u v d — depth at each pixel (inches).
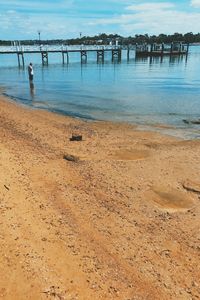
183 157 635.5
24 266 312.5
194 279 333.4
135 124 904.9
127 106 1150.3
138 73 2372.0
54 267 319.0
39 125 863.7
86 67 2896.2
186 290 318.0
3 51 2773.1
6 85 1733.5
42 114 1010.1
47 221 389.4
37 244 345.1
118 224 411.2
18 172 495.2
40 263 319.6
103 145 707.4
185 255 366.9
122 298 297.6
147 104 1186.0
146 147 697.6
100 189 497.7
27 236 354.0
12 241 341.4
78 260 334.3
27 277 301.0
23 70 2637.8
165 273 337.1
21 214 389.1
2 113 975.0
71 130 829.2
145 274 331.9
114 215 430.3
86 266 328.2
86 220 410.9
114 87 1637.6
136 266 341.7
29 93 1456.7
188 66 2987.2
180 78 2055.9
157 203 470.9
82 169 564.4
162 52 3582.7
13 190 433.7
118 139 755.4
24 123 871.1
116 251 360.5
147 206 460.8
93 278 314.7
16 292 285.7
